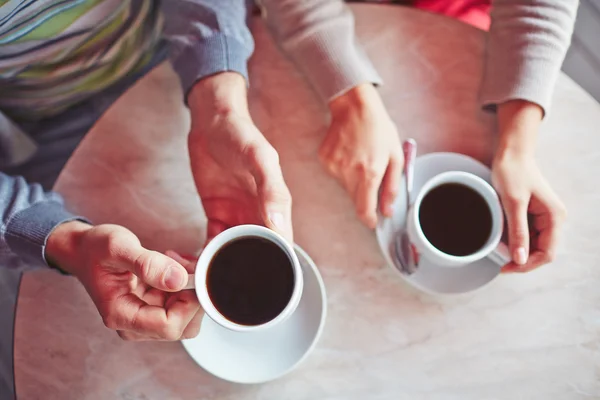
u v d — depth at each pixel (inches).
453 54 32.1
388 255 29.4
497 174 29.9
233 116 28.9
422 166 30.5
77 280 29.7
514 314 29.4
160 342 29.0
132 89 31.6
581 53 42.7
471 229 29.1
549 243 29.2
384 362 28.9
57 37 31.5
